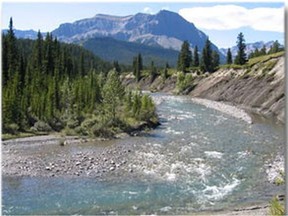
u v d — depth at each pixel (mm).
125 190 25281
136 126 49781
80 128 47625
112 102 53281
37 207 22203
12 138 43469
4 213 21219
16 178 27719
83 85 61406
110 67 165625
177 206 22469
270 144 40281
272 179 27609
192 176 28531
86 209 21984
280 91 71750
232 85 96875
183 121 57562
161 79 142625
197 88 116250
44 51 86500
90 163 32062
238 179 27859
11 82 58375
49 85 60875
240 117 62375
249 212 20719
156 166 31266
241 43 116938
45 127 48500
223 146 39250
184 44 142125
